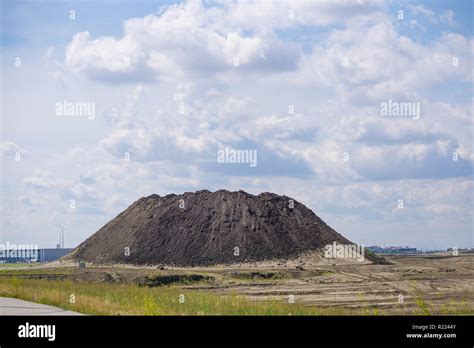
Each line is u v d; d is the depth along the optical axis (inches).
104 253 4505.4
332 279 2869.1
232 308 1103.0
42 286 1312.7
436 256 5428.2
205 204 4751.5
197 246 4288.9
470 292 2012.8
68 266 4247.0
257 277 3105.3
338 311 1227.2
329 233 4554.6
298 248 4249.5
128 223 4817.9
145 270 3400.6
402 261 4527.6
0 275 2824.8
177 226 4559.5
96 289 1309.1
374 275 3046.3
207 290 2287.2
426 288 2210.9
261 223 4461.1
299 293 2106.3
